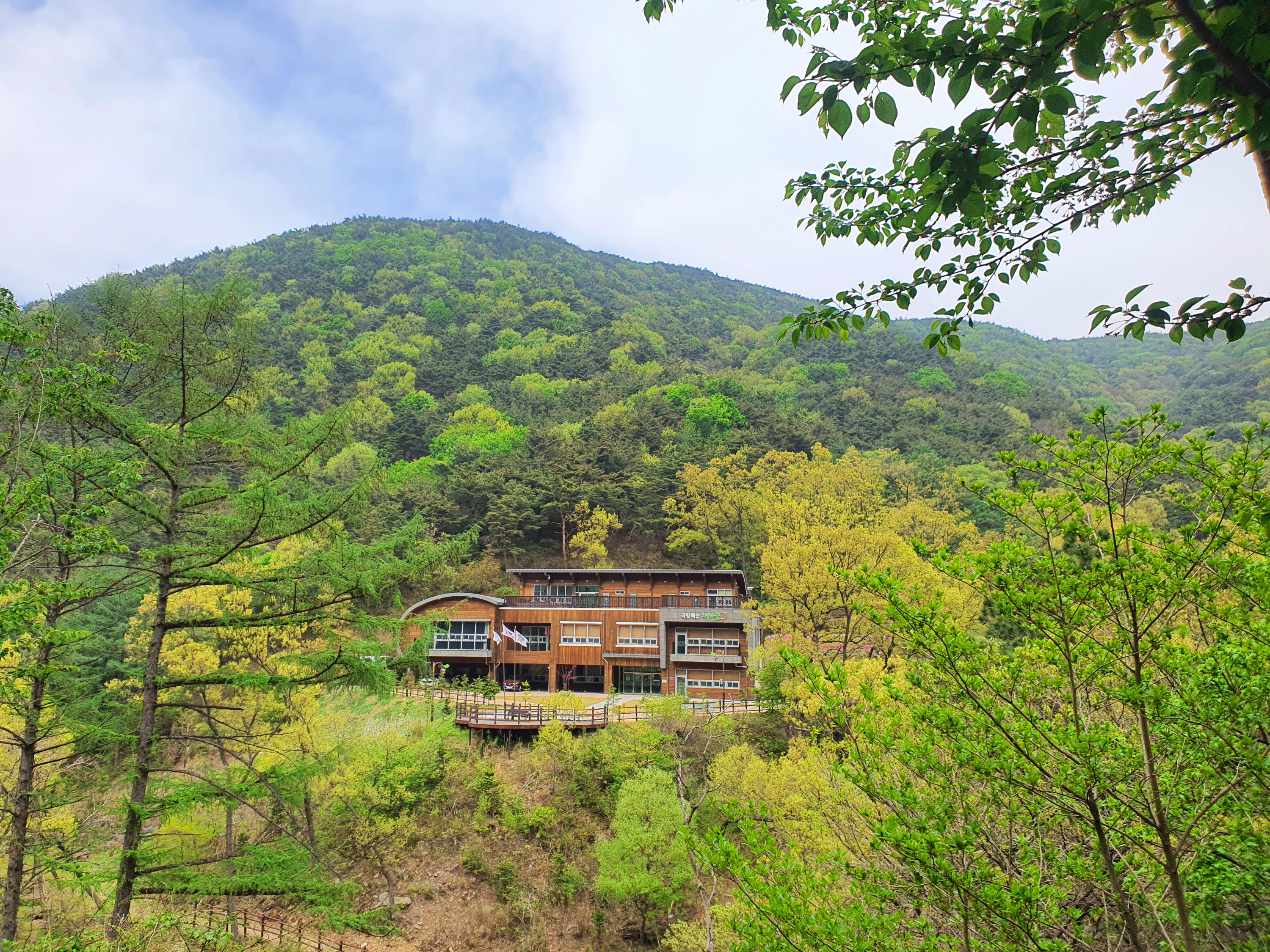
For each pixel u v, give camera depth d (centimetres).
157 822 1714
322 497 1132
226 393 1177
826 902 427
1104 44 238
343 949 1797
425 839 2153
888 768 429
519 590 4056
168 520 1079
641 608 3619
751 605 2908
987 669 395
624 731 2456
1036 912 340
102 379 841
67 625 1480
